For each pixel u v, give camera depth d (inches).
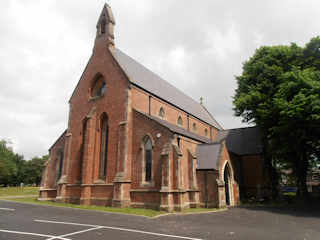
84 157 1144.8
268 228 614.5
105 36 1343.5
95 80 1331.2
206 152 1235.2
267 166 1535.4
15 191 2405.3
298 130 1078.4
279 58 1417.3
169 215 841.5
